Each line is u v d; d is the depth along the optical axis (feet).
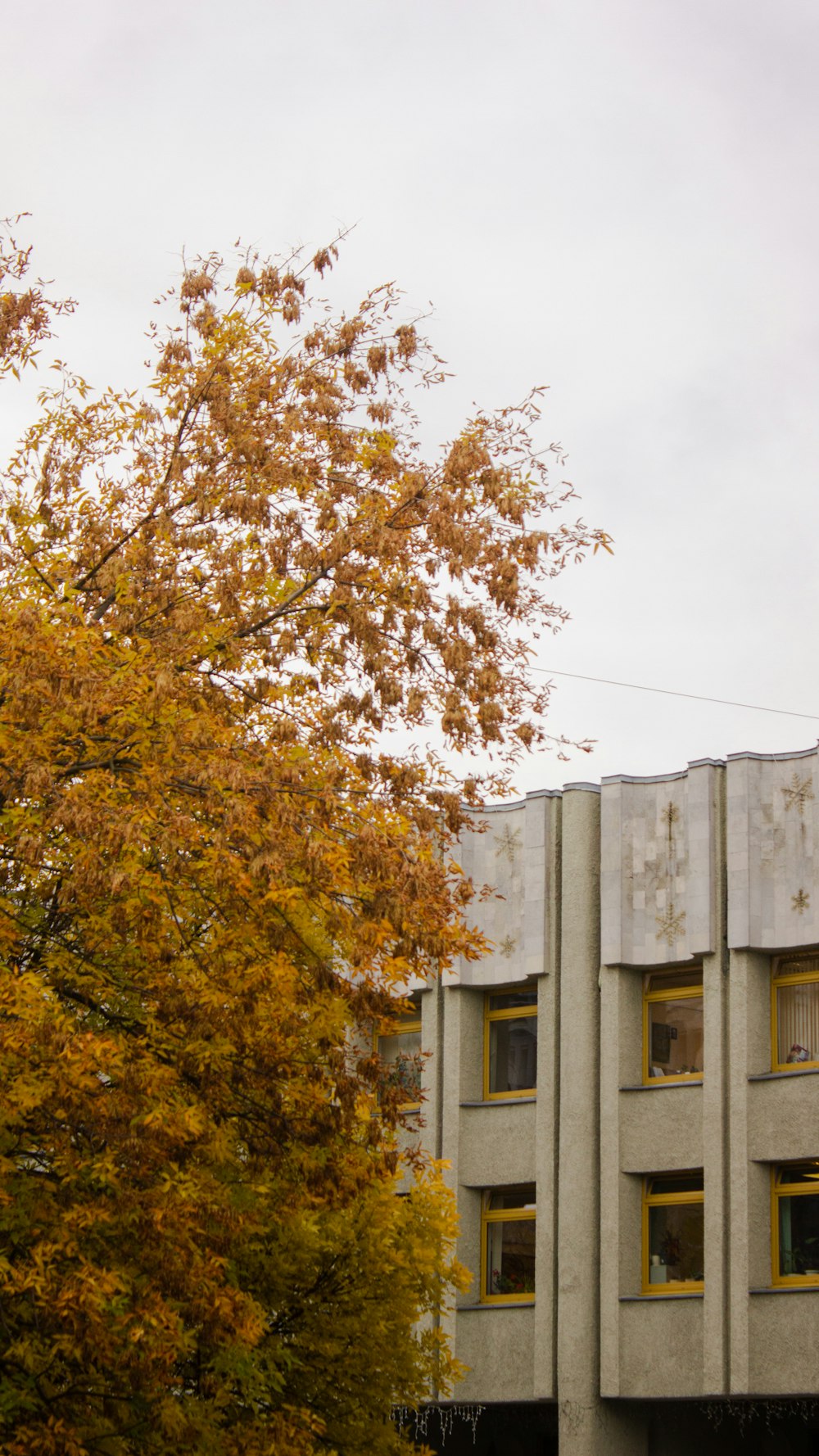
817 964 85.35
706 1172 83.92
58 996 46.65
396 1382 57.67
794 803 86.38
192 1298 42.80
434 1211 61.00
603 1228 86.53
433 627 49.70
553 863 93.25
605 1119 87.92
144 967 47.57
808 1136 81.87
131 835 41.29
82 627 45.98
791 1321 79.97
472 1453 93.97
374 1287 55.57
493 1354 88.58
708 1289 82.38
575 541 50.52
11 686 43.47
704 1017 86.17
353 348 53.52
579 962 90.68
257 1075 46.96
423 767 49.57
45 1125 43.98
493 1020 95.04
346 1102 48.06
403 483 50.67
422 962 47.83
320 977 45.78
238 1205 49.42
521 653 51.42
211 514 52.19
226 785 44.78
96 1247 44.62
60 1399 43.01
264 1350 48.96
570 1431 84.33
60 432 54.75
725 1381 80.94
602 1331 85.25
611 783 91.71
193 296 54.08
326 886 44.60
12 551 52.34
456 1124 92.73
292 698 52.01
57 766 45.70
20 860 44.60
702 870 87.76
